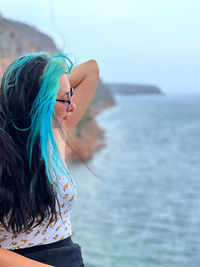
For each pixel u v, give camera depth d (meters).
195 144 158.75
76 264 1.58
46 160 1.40
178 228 59.31
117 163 103.06
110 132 164.50
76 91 1.93
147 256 47.44
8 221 1.42
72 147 1.48
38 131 1.39
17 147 1.39
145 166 106.62
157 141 159.75
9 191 1.36
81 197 70.06
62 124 1.56
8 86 1.41
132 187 81.81
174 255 48.69
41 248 1.53
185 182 91.25
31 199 1.39
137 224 59.66
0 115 1.41
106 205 67.25
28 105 1.40
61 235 1.57
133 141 149.75
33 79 1.40
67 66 1.48
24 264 1.30
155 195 78.06
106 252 47.19
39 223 1.45
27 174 1.40
